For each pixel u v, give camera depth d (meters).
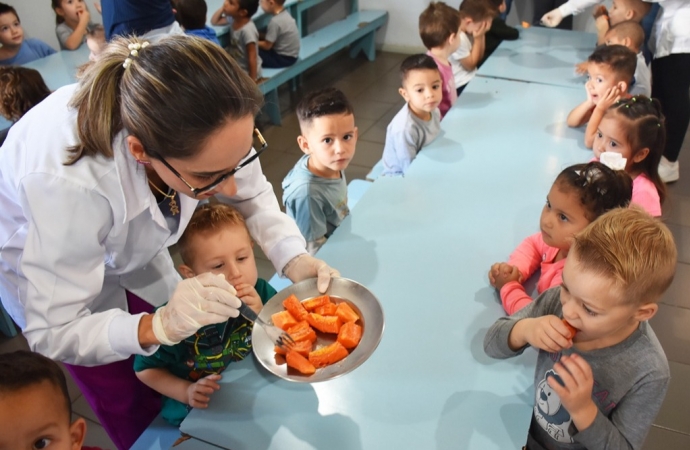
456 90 3.11
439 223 1.56
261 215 1.42
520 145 1.96
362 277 1.37
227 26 3.68
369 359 1.15
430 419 1.02
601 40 2.82
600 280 0.90
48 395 0.93
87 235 1.00
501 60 2.75
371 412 1.04
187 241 1.27
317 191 1.84
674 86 2.75
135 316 1.03
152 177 1.10
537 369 1.11
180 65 0.83
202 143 0.84
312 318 1.15
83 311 1.07
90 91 0.94
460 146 1.97
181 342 1.23
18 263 1.09
